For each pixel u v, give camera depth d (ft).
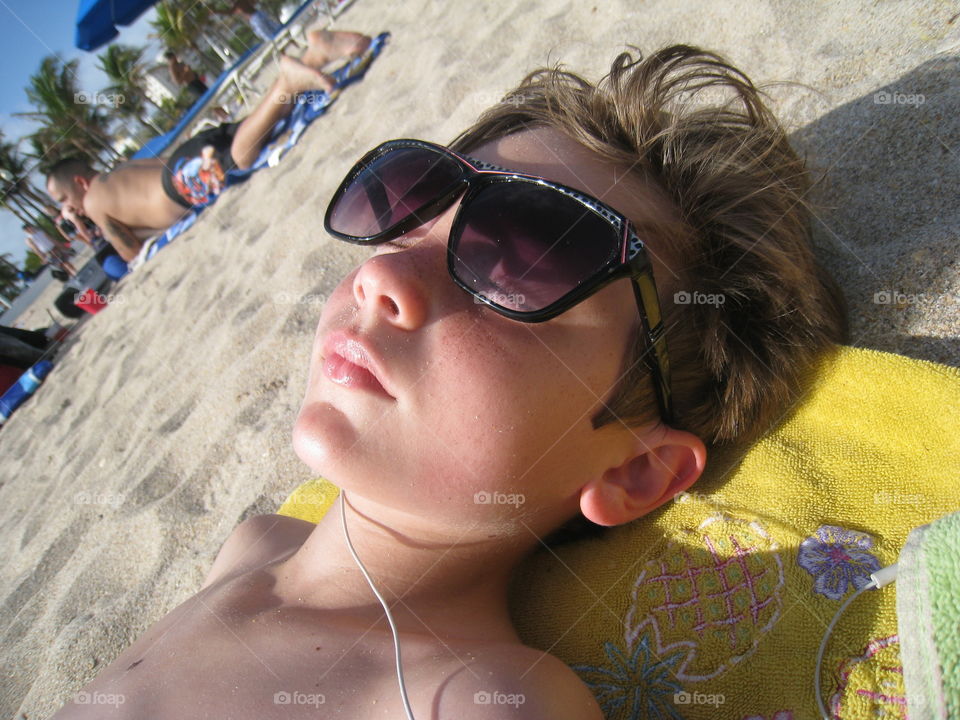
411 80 3.43
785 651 0.84
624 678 0.92
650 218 0.97
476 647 0.83
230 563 1.17
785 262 1.03
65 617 1.60
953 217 1.12
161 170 4.86
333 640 0.86
